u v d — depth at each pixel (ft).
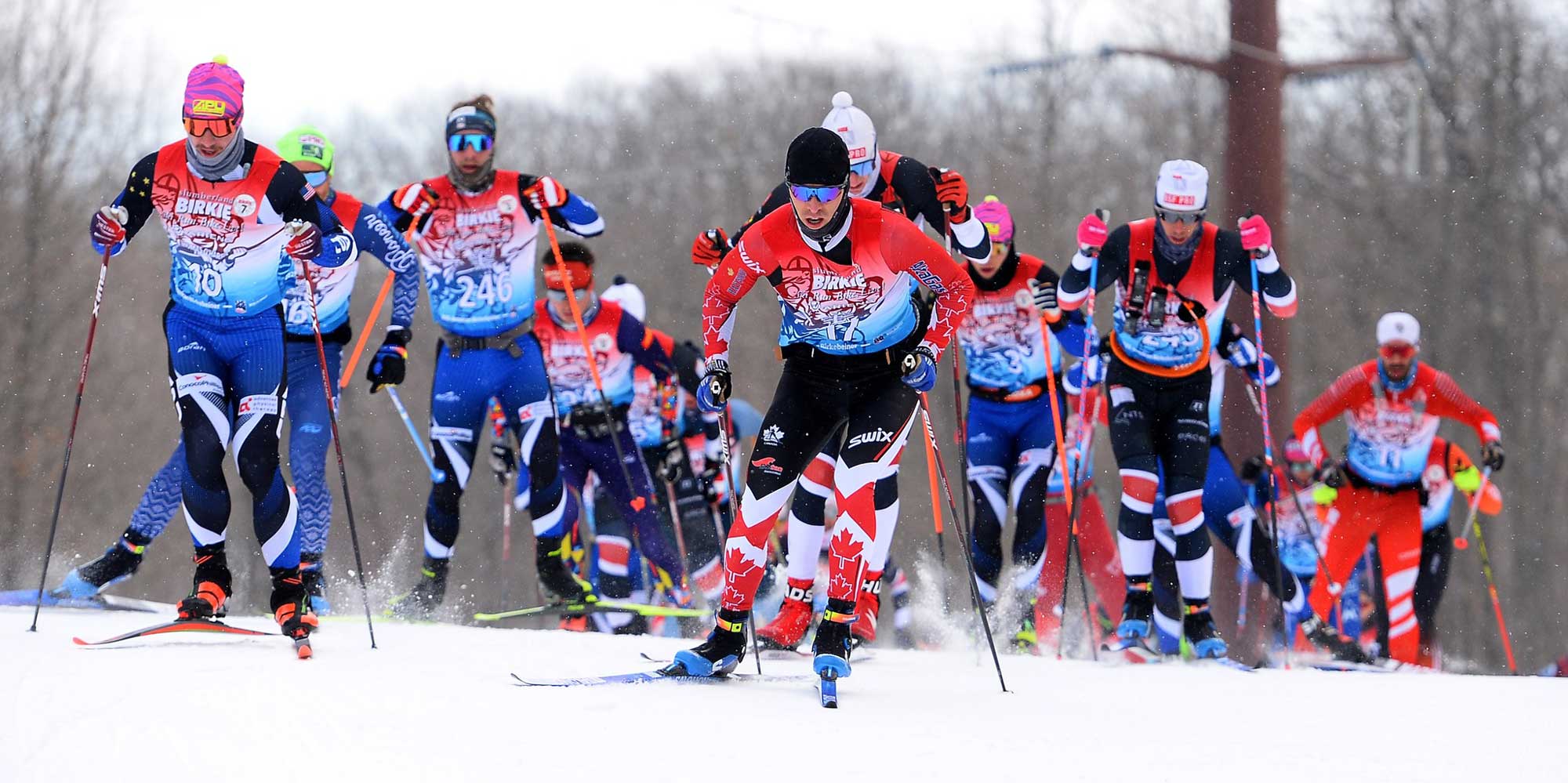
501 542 248.73
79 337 260.42
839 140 44.32
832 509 111.86
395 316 72.02
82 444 260.01
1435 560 98.99
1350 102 237.86
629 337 96.22
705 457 98.58
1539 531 222.28
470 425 77.66
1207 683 53.88
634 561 105.40
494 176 75.51
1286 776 37.01
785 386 48.57
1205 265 68.64
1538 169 229.04
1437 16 231.09
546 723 39.04
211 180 52.54
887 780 34.78
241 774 33.78
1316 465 96.78
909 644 93.30
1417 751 40.47
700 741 37.65
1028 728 41.88
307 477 73.46
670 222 329.31
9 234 253.44
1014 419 81.35
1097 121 279.28
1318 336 241.14
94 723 37.70
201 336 53.42
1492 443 94.22
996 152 288.92
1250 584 95.96
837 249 46.09
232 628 54.49
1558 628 219.41
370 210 71.46
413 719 39.09
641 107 340.18
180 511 259.80
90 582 68.28
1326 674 58.59
